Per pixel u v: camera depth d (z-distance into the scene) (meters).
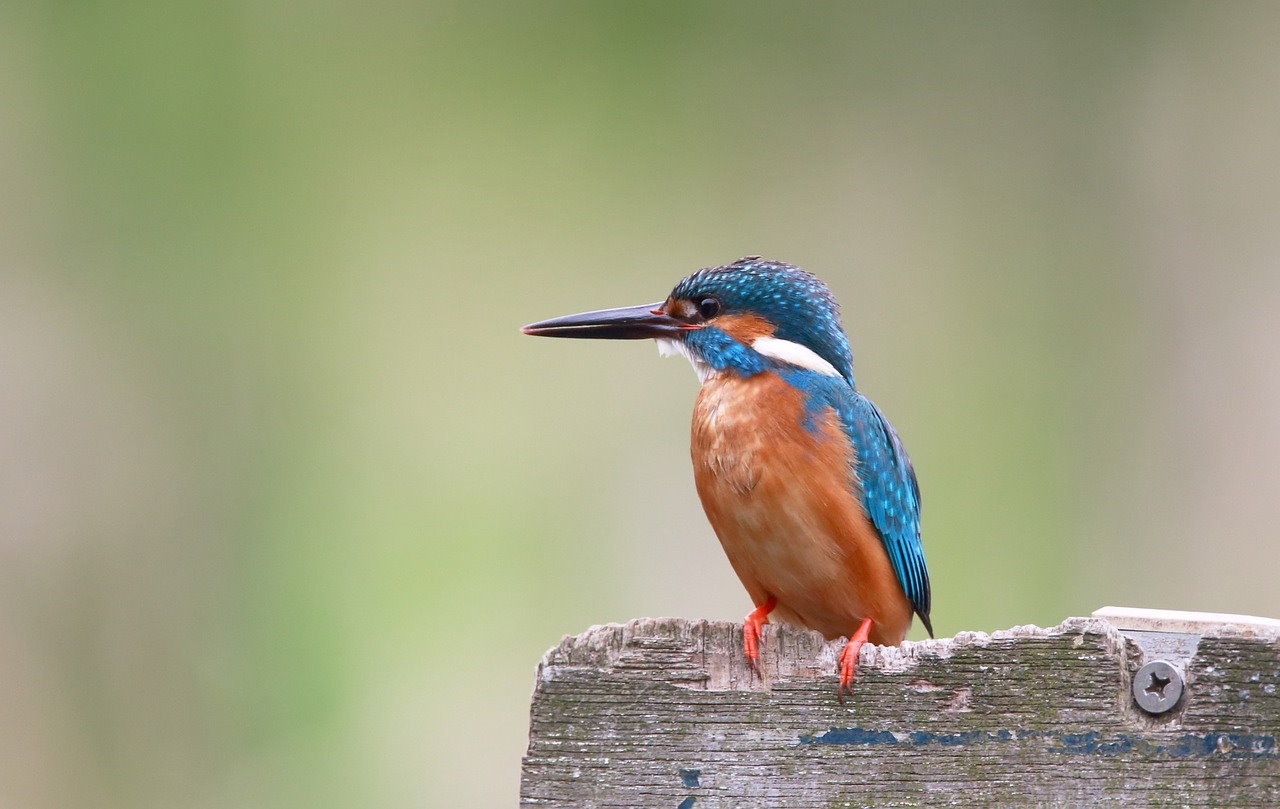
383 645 14.54
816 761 5.28
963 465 14.69
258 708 14.39
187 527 15.14
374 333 16.12
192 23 16.16
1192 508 13.93
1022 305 15.32
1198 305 14.57
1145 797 5.16
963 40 15.88
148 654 14.66
